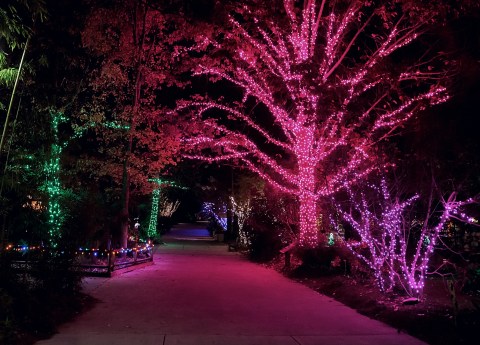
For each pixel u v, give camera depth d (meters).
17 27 8.23
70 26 12.16
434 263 12.12
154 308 9.51
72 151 16.89
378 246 11.53
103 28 16.66
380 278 10.16
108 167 17.14
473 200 8.76
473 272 9.47
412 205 11.05
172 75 19.33
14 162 12.85
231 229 33.53
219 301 10.36
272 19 12.80
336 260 14.08
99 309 9.33
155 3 12.74
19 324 7.09
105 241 16.83
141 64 17.66
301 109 13.82
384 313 8.72
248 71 17.34
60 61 12.73
